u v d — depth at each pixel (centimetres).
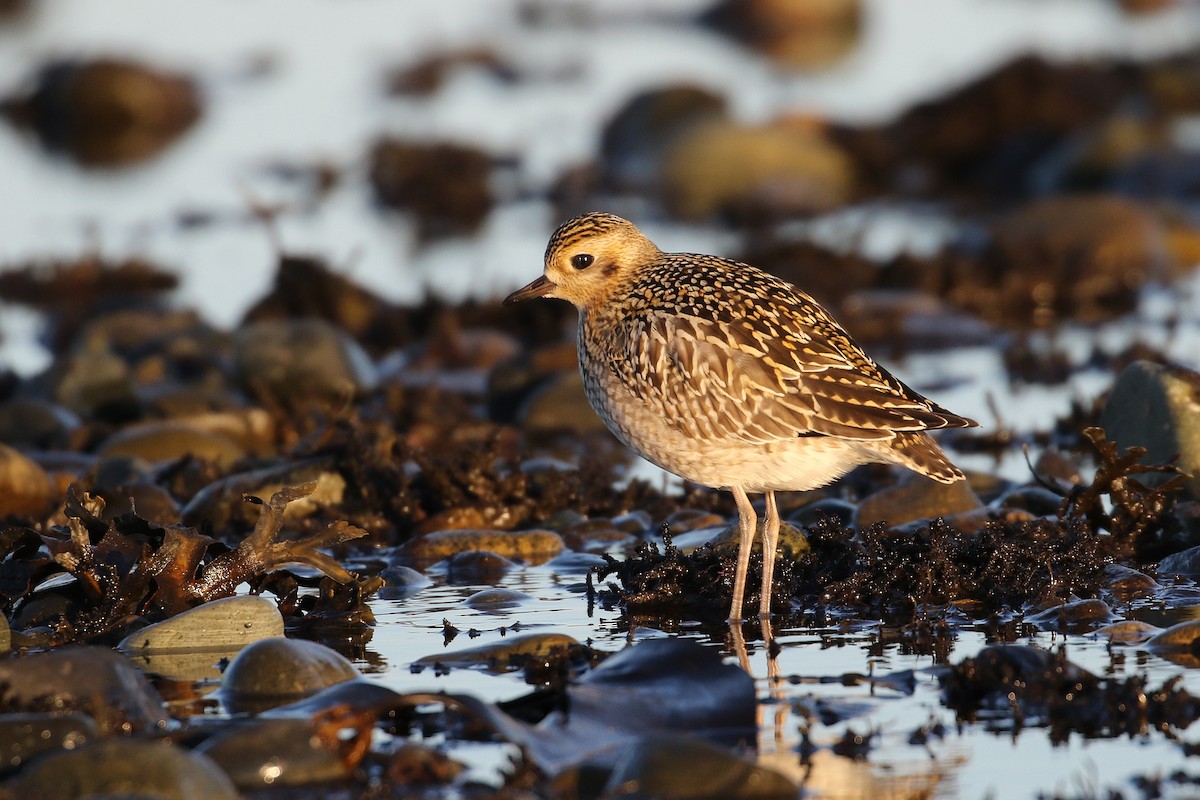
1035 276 2130
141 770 671
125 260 2311
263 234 2588
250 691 834
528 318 2016
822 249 2261
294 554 1016
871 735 766
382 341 1989
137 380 1744
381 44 3975
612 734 766
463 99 3581
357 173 2973
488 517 1265
